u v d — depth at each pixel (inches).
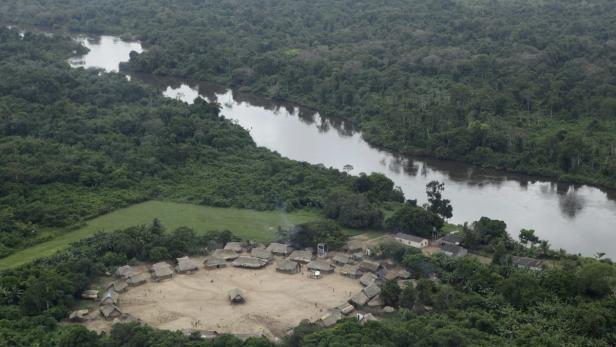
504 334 7145.7
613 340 7052.2
